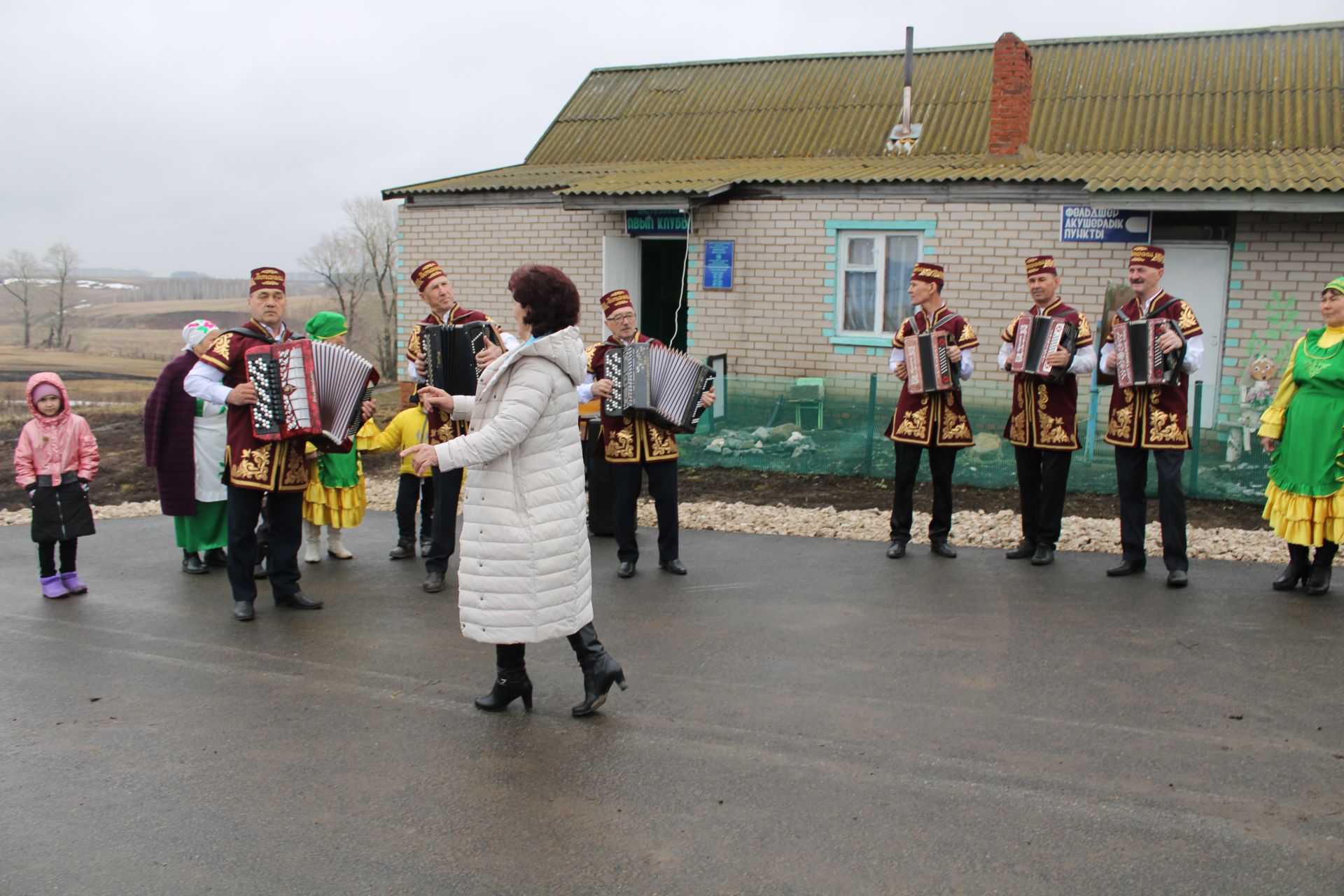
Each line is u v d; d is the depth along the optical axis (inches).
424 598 281.3
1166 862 141.7
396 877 141.3
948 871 140.5
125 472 528.1
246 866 144.8
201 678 220.5
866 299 492.7
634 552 299.3
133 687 215.2
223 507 315.3
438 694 208.8
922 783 165.8
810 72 691.4
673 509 299.4
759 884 138.2
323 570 312.8
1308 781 164.6
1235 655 221.8
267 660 231.1
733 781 167.6
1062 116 591.2
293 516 268.5
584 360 188.5
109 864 145.9
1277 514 265.7
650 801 161.6
